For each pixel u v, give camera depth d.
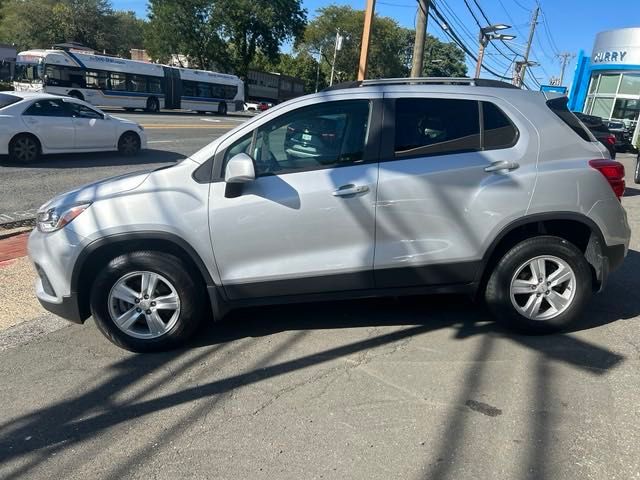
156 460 2.93
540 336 4.33
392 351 4.11
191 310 4.09
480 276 4.20
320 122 4.09
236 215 3.95
